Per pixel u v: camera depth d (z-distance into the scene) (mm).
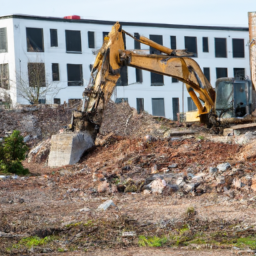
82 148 53500
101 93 53750
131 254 20781
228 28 137000
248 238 22781
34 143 76562
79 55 118062
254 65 85688
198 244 22094
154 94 127125
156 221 26125
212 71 135625
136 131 77875
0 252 21672
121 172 40156
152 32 127312
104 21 120938
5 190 37688
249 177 33469
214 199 31344
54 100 114938
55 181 41031
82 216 27875
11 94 108312
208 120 64250
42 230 24844
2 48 111750
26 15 111625
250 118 63438
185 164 41281
